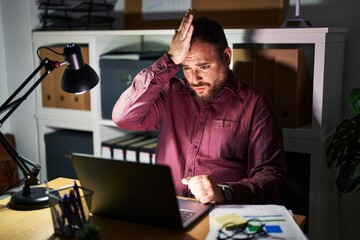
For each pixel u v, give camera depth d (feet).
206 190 4.34
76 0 8.77
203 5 7.72
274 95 6.48
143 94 5.39
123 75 7.39
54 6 8.55
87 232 3.38
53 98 8.38
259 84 6.57
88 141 8.05
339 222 7.51
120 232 3.74
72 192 3.70
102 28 8.69
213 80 5.37
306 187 6.41
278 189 4.92
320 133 6.19
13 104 4.48
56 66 4.59
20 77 8.87
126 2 8.45
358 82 7.04
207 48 5.21
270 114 5.40
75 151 8.24
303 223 4.02
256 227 3.66
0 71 8.96
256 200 4.61
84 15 8.49
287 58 6.31
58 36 8.06
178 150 5.63
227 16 7.54
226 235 3.55
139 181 3.68
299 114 6.48
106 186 3.88
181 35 5.17
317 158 6.28
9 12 8.75
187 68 5.36
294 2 7.19
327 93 6.33
